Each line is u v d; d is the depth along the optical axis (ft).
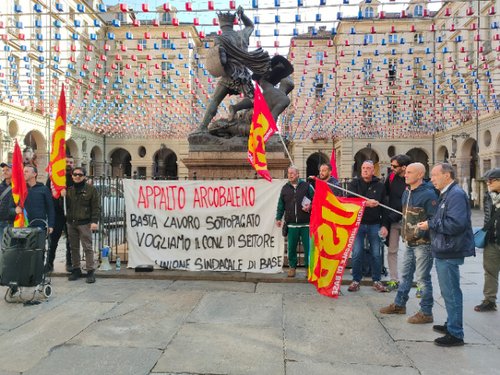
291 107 97.76
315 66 89.51
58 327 13.78
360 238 18.86
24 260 16.34
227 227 21.21
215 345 12.33
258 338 12.92
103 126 86.53
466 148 99.14
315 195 18.17
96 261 23.68
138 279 20.51
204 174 25.43
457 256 12.64
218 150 25.16
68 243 21.54
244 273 21.04
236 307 16.03
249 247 21.15
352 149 119.03
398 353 11.96
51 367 10.84
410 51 41.19
